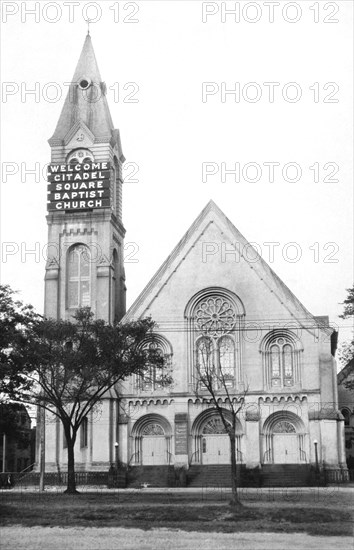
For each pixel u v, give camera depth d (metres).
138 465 81.50
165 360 74.69
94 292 87.00
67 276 88.19
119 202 94.69
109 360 64.75
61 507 45.69
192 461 80.88
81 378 67.38
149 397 82.44
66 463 81.88
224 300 83.94
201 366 82.25
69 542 31.61
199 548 29.84
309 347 81.44
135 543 31.25
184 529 35.03
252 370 81.69
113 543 31.28
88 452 81.44
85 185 89.19
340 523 36.84
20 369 64.25
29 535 33.69
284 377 81.38
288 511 41.62
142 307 84.69
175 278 85.06
